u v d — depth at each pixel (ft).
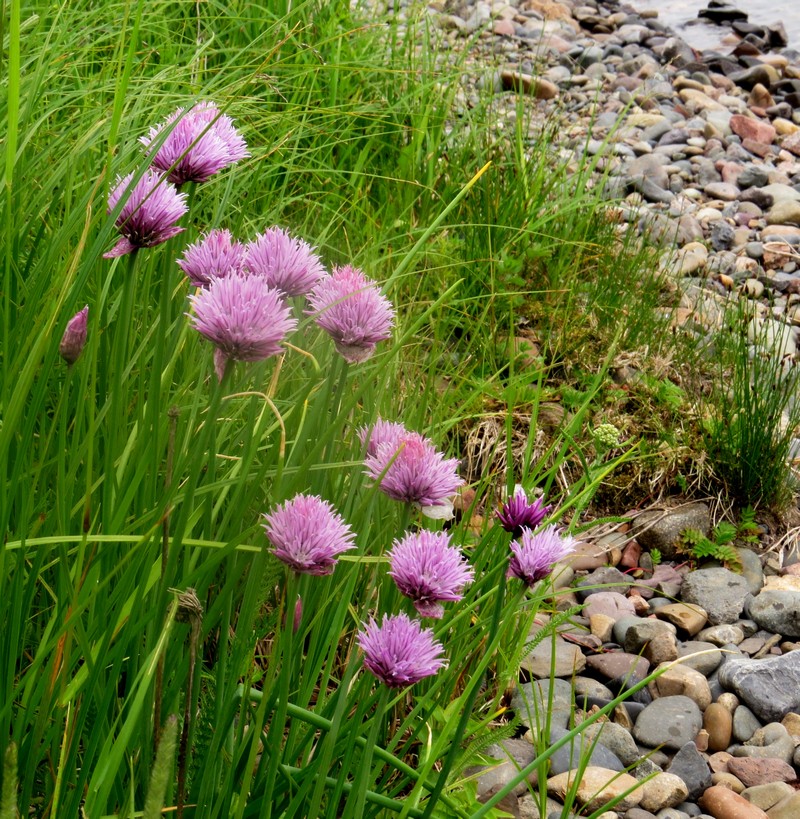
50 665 3.81
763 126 21.95
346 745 4.50
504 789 4.41
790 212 18.02
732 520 10.53
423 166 12.41
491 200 12.16
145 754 4.06
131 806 3.52
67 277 3.97
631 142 20.53
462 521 7.19
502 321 11.38
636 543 10.28
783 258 16.38
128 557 3.97
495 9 28.71
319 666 4.88
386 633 3.52
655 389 11.28
